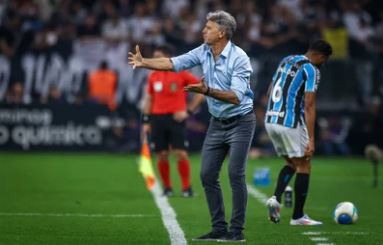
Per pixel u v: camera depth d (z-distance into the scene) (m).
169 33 81.12
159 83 46.81
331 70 77.94
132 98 78.06
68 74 78.62
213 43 29.81
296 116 35.09
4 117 77.25
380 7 90.00
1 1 86.56
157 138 46.88
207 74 30.19
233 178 30.19
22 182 53.59
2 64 78.12
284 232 32.88
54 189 49.59
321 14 87.19
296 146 35.09
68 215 37.69
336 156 78.19
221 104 30.06
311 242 30.39
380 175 61.44
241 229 30.31
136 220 36.12
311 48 35.75
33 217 36.91
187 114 46.56
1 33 82.38
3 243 29.77
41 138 77.56
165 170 46.94
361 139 78.19
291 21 84.69
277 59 76.88
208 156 30.73
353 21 87.56
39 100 77.94
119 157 74.31
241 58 29.77
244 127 30.31
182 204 42.41
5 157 73.00
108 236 31.53
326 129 78.19
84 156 75.06
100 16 85.06
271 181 55.69
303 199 35.09
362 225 35.06
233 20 29.88
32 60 78.38
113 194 47.19
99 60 79.12
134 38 81.06
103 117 77.56
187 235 31.80
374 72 78.06
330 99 78.19
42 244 29.64
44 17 86.88
